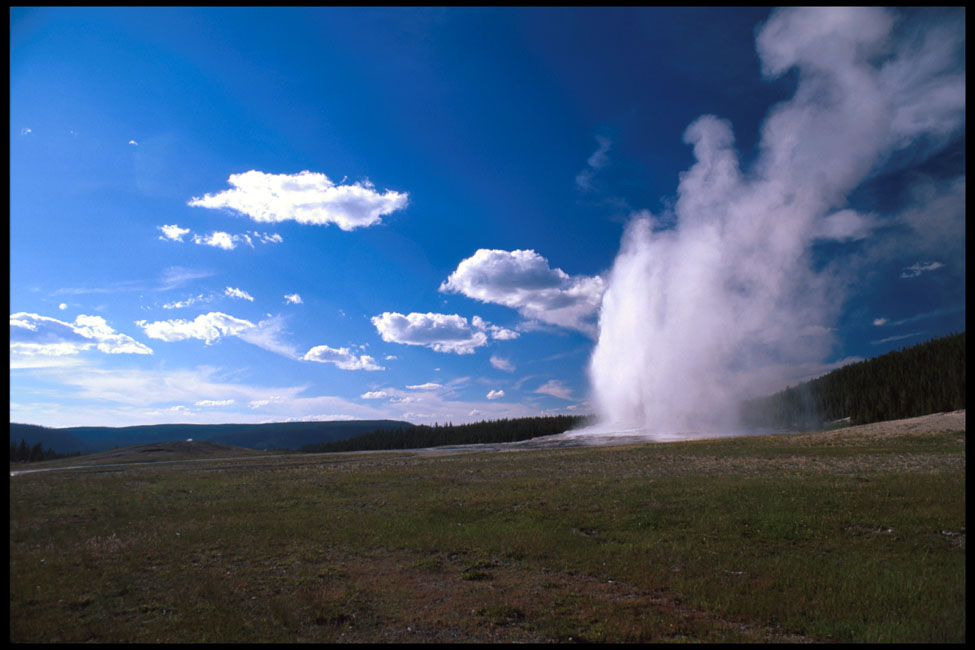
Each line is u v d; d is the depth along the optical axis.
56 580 11.12
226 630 8.59
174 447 76.56
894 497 16.52
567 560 12.49
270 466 40.62
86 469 43.53
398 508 19.36
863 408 87.50
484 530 15.47
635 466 29.31
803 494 17.72
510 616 9.23
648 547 13.20
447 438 144.62
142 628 8.71
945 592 9.46
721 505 16.97
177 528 16.28
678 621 8.77
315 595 10.22
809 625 8.52
